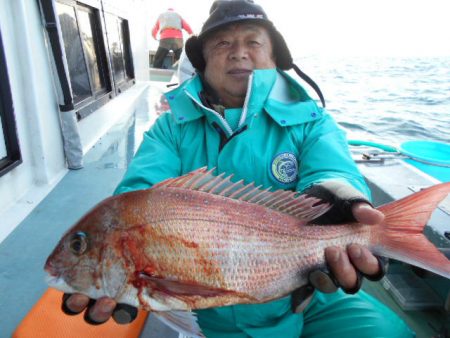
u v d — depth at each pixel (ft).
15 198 10.87
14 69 10.58
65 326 6.08
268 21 6.87
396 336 5.97
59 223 10.06
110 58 22.11
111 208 4.36
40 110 11.50
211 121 6.92
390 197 10.15
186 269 4.37
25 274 8.11
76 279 4.33
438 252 4.72
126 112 23.03
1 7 9.95
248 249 4.59
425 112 29.81
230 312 6.25
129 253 4.27
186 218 4.41
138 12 31.32
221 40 6.93
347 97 36.86
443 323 7.66
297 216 4.92
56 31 11.66
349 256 4.59
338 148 6.46
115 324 6.24
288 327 6.27
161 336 6.59
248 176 6.73
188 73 15.03
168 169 6.80
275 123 6.95
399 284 8.93
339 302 6.67
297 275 4.82
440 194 4.82
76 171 13.52
